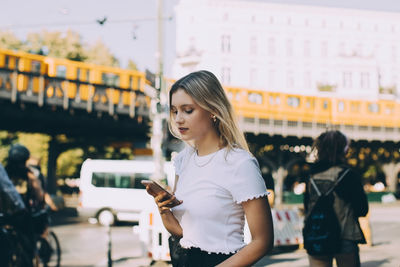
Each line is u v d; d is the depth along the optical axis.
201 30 58.84
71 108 21.75
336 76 62.47
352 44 64.19
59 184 45.06
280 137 33.88
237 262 1.73
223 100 1.90
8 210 4.45
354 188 3.62
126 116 24.09
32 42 41.91
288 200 36.72
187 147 2.06
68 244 12.51
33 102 20.41
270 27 61.03
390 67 65.62
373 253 9.89
